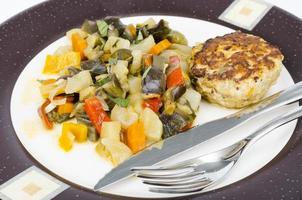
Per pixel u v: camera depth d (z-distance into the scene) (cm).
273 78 49
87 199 42
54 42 55
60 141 46
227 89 48
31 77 52
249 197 41
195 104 48
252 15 57
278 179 42
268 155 45
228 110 49
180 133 46
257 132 46
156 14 58
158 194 42
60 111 48
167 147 45
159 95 47
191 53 52
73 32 54
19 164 44
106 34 53
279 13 57
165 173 43
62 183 43
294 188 42
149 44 52
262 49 50
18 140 46
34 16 57
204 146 46
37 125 48
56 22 57
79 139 46
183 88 48
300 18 56
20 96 50
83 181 44
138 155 44
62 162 45
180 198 42
